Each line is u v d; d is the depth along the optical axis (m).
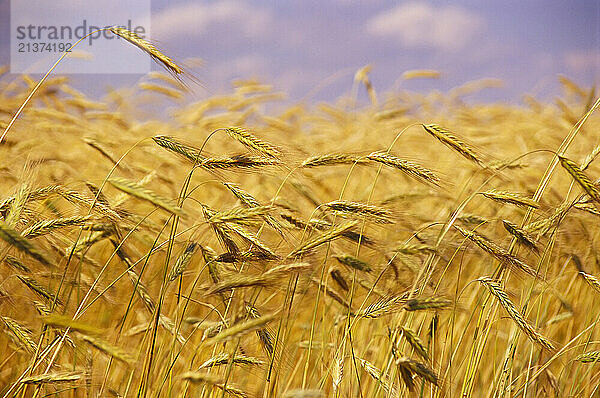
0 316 2.32
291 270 2.27
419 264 2.49
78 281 2.37
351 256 2.42
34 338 2.34
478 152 2.46
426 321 2.53
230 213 2.30
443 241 2.46
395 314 2.44
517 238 2.44
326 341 2.47
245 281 2.27
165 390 2.41
